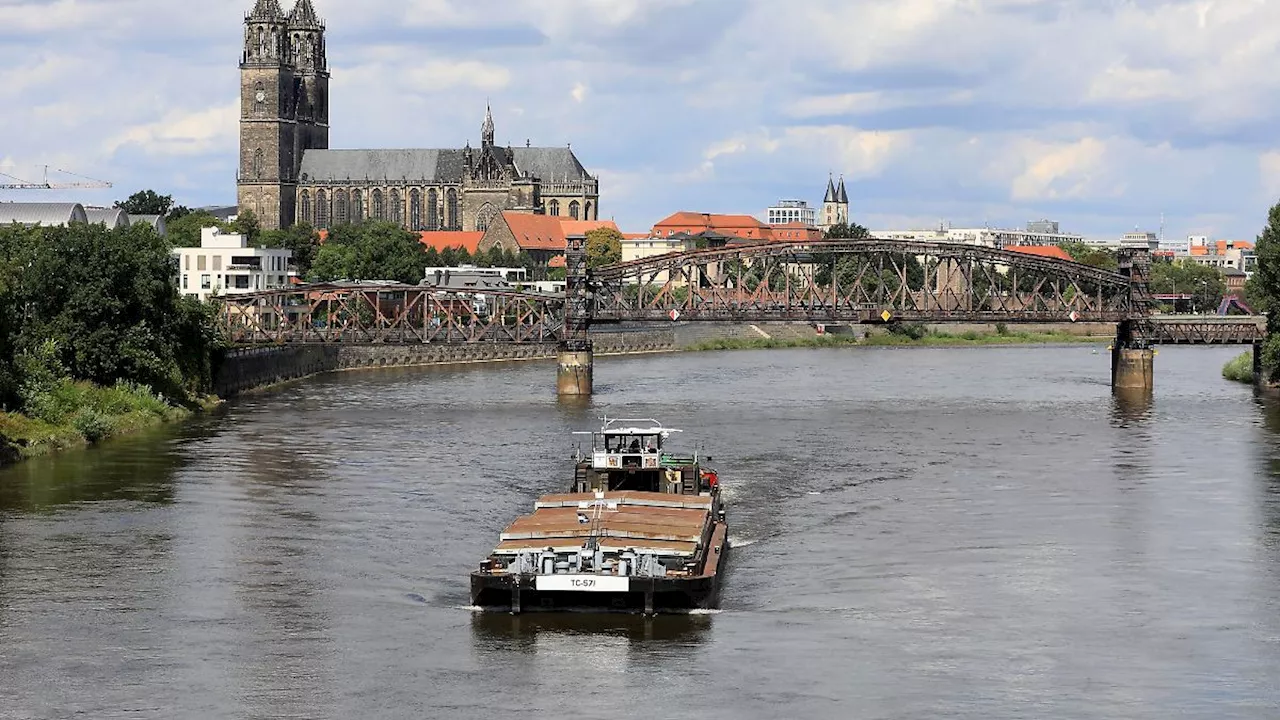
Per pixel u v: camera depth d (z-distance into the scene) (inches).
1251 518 5093.5
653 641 3577.8
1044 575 4249.5
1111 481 5920.3
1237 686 3319.4
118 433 7357.3
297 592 4013.3
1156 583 4158.5
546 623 3710.6
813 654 3499.0
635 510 4345.5
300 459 6491.1
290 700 3208.7
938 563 4382.4
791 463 6402.6
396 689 3267.7
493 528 4869.6
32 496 5413.4
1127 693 3272.6
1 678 3341.5
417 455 6673.2
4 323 7155.5
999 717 3132.4
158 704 3193.9
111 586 4072.3
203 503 5295.3
